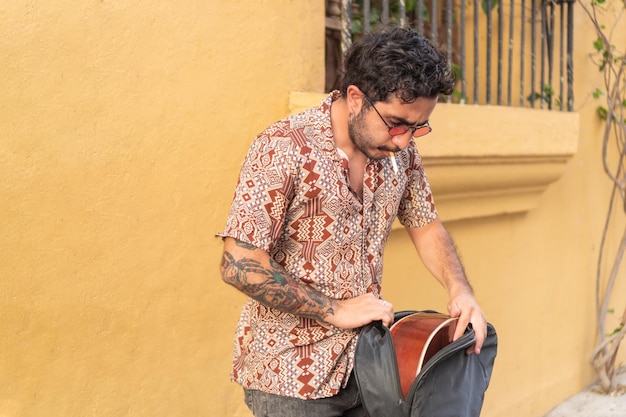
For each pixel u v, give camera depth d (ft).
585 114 16.05
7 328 8.08
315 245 6.71
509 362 14.76
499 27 12.68
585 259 16.75
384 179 7.05
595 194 16.78
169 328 9.42
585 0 15.61
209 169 9.55
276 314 6.91
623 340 18.37
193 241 9.52
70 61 8.25
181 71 9.14
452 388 6.71
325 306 6.63
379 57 6.30
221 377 10.05
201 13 9.25
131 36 8.68
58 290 8.41
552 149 13.47
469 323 7.22
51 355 8.44
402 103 6.31
